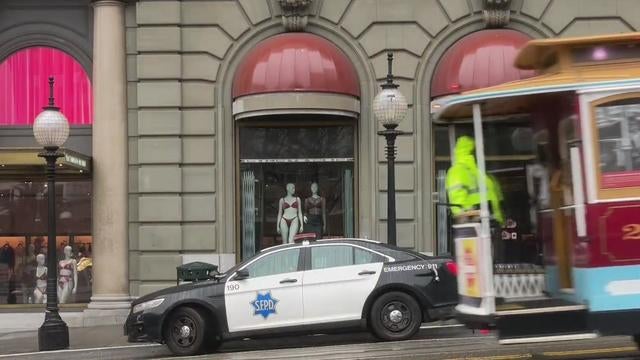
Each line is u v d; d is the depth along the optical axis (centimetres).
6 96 1571
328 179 1541
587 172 638
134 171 1510
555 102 707
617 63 681
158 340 1015
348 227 1531
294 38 1480
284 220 1536
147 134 1491
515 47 1421
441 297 1017
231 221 1503
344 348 976
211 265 1324
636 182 638
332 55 1463
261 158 1541
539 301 697
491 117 739
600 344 892
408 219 1485
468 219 707
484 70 1402
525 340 645
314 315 1012
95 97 1501
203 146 1502
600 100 645
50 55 1586
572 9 1509
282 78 1423
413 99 1502
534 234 764
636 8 1509
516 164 752
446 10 1511
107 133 1488
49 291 1155
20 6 1568
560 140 705
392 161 1198
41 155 1187
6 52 1569
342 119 1527
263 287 1019
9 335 1379
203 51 1511
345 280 1018
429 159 1500
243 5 1513
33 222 1549
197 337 1016
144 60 1499
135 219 1504
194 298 1017
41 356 1085
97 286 1480
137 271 1495
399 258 1037
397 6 1514
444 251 1498
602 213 633
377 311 1011
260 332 1011
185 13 1513
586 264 636
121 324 1441
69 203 1542
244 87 1457
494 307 658
